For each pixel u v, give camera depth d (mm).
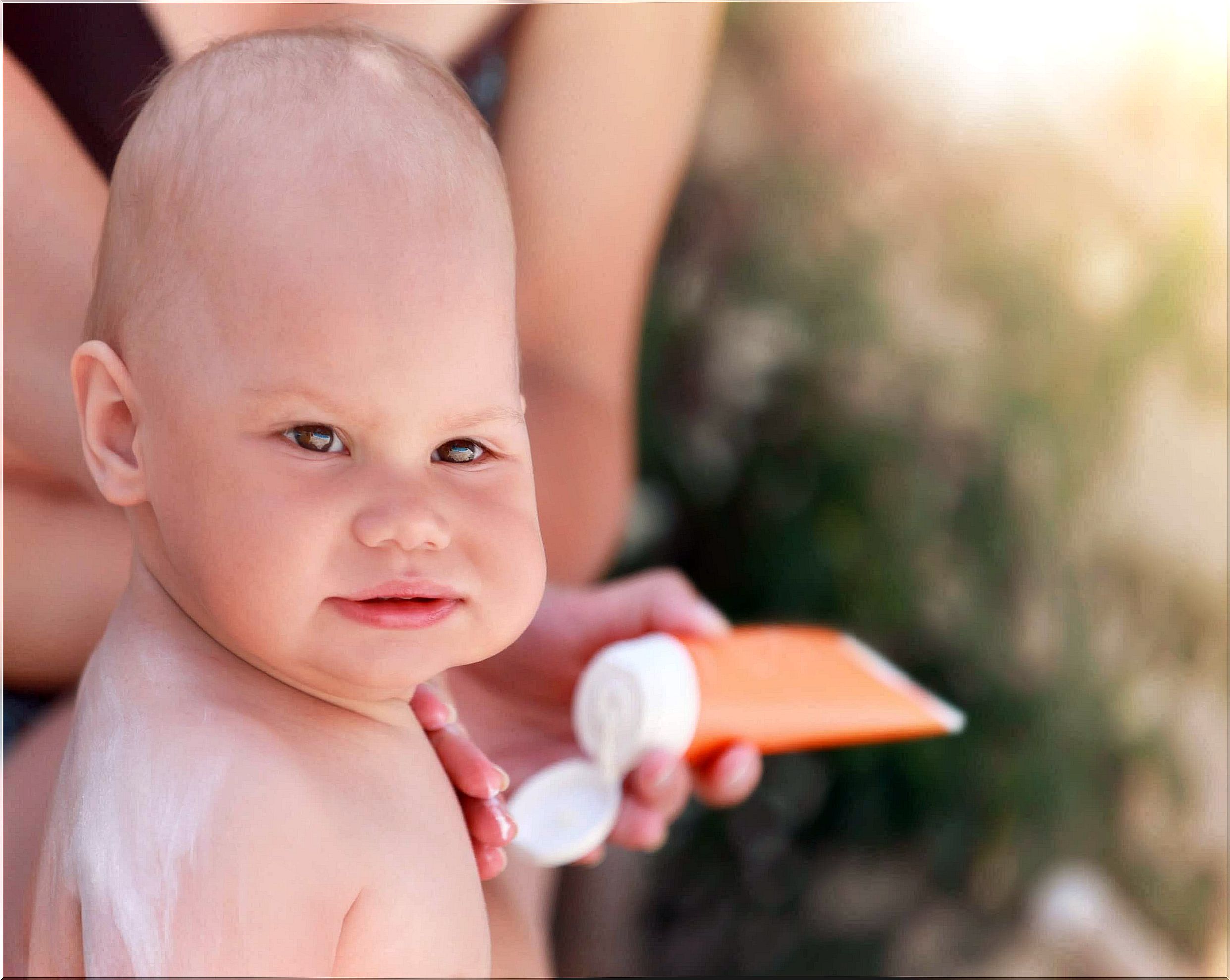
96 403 835
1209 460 2898
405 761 874
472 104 894
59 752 1167
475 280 812
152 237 811
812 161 2867
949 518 2766
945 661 2709
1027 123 2947
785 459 2748
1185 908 2738
